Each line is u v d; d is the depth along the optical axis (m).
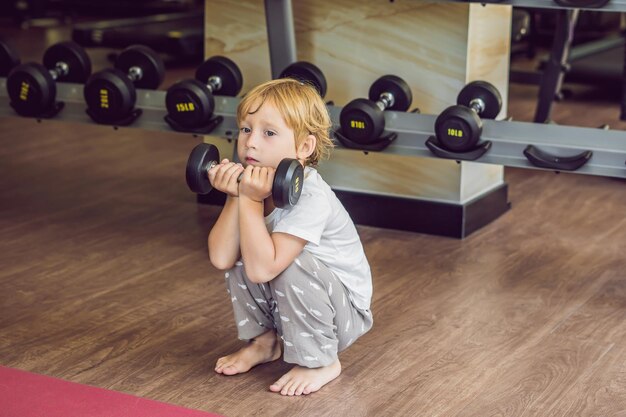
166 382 2.24
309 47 3.42
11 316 2.61
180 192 3.83
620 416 2.11
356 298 2.21
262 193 2.03
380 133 2.96
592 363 2.38
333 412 2.11
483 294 2.83
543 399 2.18
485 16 3.26
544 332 2.56
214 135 3.20
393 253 3.18
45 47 7.39
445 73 3.23
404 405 2.15
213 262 2.16
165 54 7.05
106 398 2.14
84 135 4.73
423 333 2.54
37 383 2.21
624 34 7.05
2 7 9.12
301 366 2.22
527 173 4.18
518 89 6.14
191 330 2.55
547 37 7.37
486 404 2.16
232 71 3.22
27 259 3.06
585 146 2.77
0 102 3.40
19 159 4.28
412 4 3.21
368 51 3.33
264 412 2.10
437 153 2.93
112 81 3.16
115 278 2.92
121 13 8.86
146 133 4.80
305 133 2.11
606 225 3.50
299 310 2.12
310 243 2.13
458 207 3.31
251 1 3.46
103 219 3.47
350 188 3.50
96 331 2.53
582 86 6.17
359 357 2.39
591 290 2.87
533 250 3.22
